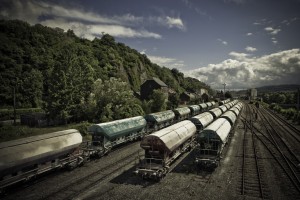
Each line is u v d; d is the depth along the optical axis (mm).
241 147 31578
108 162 24891
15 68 77125
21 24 111750
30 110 59906
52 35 122312
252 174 21391
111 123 28984
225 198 16672
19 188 18219
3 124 43062
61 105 42500
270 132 42531
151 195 17141
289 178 20328
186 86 181125
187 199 16547
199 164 22797
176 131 24688
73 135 23078
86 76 50438
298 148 30922
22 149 17672
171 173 21719
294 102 123438
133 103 52812
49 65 84125
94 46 126375
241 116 66875
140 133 35219
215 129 24219
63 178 20406
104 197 16797
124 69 116500
